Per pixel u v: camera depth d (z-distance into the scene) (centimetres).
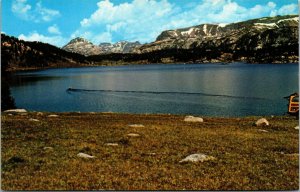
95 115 5644
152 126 4206
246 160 2564
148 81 19350
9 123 3919
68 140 3128
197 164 2422
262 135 3719
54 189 1922
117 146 2972
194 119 4975
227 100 10938
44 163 2366
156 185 1994
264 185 2047
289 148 3059
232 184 2052
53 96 12838
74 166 2308
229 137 3538
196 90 14088
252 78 18675
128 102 10975
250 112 8594
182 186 2002
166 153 2744
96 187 1956
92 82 19362
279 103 9894
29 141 3034
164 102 10825
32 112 5750
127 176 2139
